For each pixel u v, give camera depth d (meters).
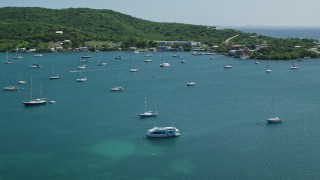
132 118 186.75
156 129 157.38
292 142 150.88
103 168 129.50
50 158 138.75
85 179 121.88
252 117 186.50
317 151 141.00
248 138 156.00
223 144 149.25
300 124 174.50
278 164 130.12
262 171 125.00
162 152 142.25
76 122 181.75
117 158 137.62
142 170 127.62
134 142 153.25
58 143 153.75
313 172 123.75
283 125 173.00
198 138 156.50
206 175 123.00
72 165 132.50
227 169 126.88
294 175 121.94
